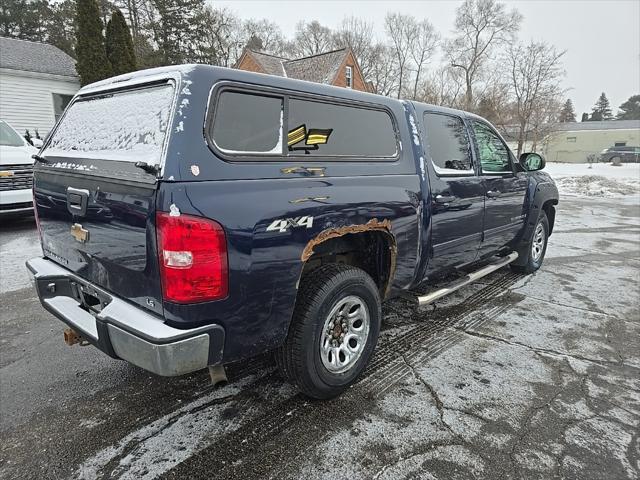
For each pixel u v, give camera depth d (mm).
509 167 4484
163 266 1797
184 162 1807
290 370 2430
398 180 2883
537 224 5102
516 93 28922
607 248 7172
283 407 2572
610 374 3025
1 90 16297
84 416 2490
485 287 4961
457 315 4082
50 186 2562
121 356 1991
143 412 2527
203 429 2369
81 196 2229
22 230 7477
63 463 2119
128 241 1952
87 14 16938
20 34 33000
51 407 2580
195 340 1861
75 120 2670
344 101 2639
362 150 2738
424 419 2465
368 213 2586
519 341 3533
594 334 3703
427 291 3510
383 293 3053
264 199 2039
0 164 6617
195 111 1894
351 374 2693
